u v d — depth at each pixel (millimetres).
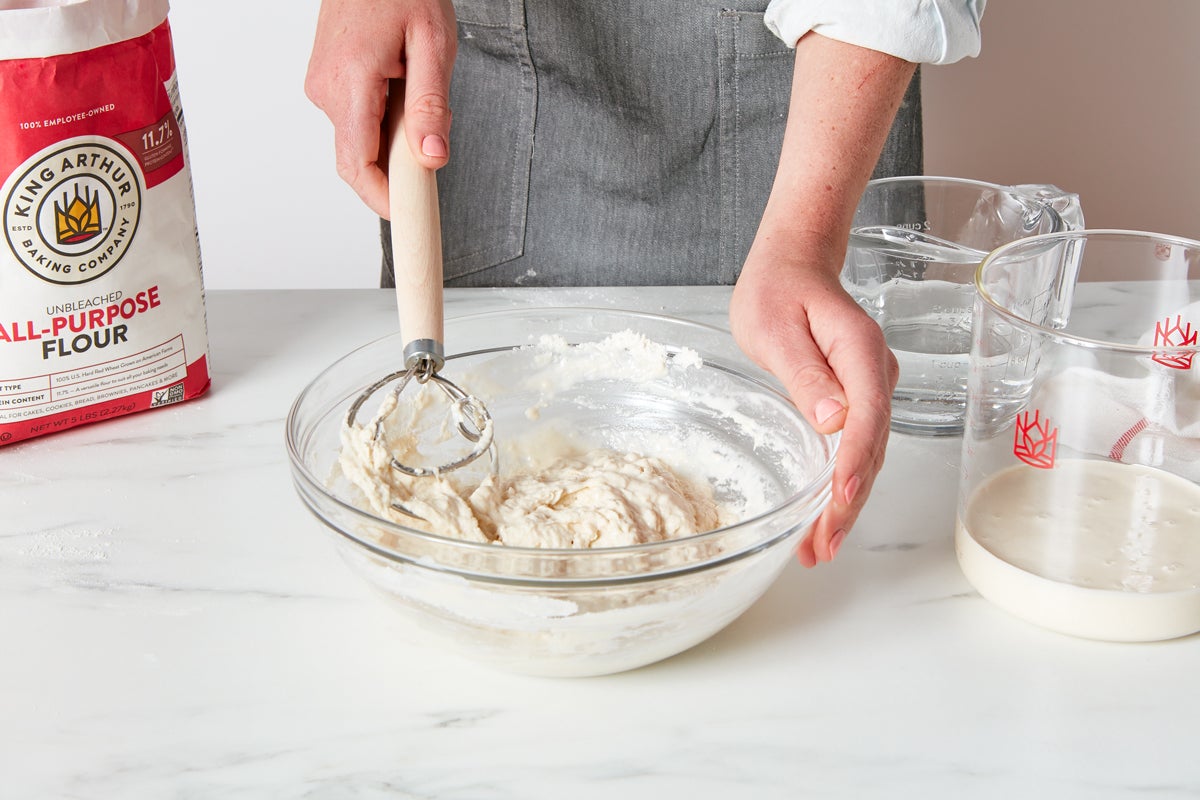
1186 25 1835
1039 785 628
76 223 902
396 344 882
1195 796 621
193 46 2031
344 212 2209
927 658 726
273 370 1088
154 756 645
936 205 1032
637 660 686
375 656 728
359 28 884
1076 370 703
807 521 691
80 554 821
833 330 776
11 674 705
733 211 1389
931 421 977
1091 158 1961
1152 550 711
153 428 991
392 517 740
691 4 1301
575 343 956
